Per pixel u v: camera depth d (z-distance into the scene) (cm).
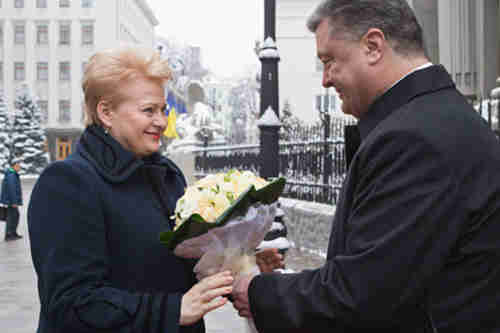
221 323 498
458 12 1072
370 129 154
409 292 133
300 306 148
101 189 164
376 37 153
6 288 660
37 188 164
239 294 166
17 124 4372
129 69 170
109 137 172
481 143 141
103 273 158
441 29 1104
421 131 138
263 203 163
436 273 133
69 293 151
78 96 5547
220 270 167
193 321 155
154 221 171
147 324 152
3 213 1129
